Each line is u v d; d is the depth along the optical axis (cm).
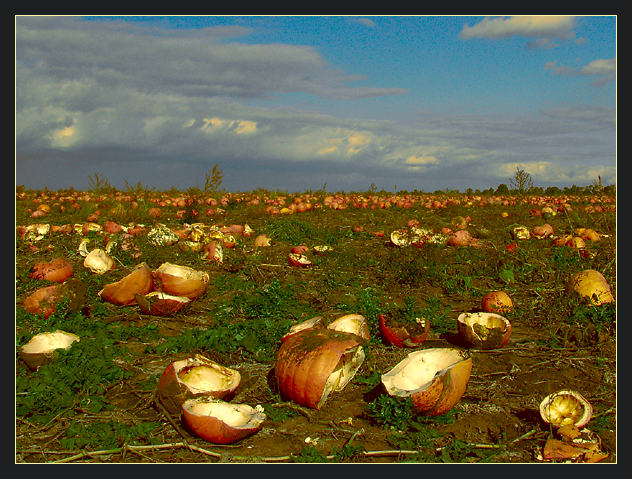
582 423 235
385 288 418
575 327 331
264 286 405
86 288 384
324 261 487
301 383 250
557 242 530
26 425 241
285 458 220
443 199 1248
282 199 1145
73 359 274
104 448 228
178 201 1035
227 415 240
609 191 1193
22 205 984
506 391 267
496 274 449
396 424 239
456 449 225
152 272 373
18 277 406
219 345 301
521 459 222
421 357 261
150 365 288
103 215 888
